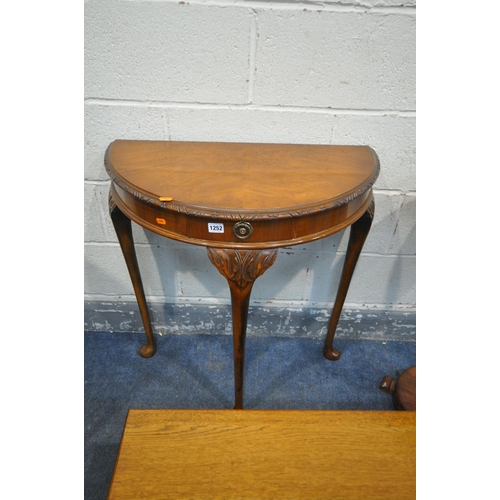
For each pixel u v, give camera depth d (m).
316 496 0.46
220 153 0.78
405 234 0.99
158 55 0.76
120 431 0.92
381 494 0.46
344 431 0.53
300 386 1.04
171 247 1.02
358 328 1.18
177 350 1.13
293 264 1.05
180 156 0.75
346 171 0.71
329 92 0.80
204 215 0.57
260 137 0.85
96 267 1.06
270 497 0.46
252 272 0.63
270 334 1.19
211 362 1.10
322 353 1.14
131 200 0.65
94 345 1.14
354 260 0.91
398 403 0.86
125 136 0.85
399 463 0.50
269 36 0.75
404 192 0.92
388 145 0.86
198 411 0.55
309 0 0.71
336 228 0.65
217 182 0.65
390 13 0.72
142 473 0.47
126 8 0.72
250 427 0.53
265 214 0.57
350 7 0.72
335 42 0.75
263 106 0.82
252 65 0.78
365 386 1.05
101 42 0.75
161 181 0.65
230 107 0.82
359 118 0.83
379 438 0.52
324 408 0.99
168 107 0.82
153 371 1.07
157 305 1.12
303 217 0.60
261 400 1.01
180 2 0.71
